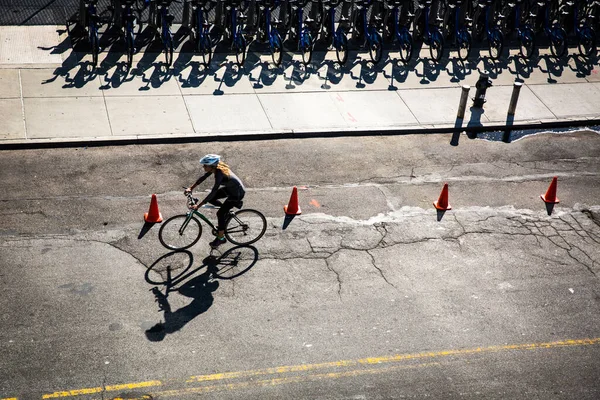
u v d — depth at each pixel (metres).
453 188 12.46
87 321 8.83
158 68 15.36
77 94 14.04
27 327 8.63
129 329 8.77
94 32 14.70
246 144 13.28
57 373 8.02
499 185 12.69
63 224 10.62
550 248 11.05
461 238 11.10
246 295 9.54
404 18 17.77
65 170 11.92
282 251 10.48
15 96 13.66
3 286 9.27
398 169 12.95
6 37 15.68
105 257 10.02
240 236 10.61
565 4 19.17
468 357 8.74
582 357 8.88
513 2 18.05
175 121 13.59
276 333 8.90
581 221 11.81
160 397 7.84
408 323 9.24
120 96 14.17
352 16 17.45
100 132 12.95
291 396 7.98
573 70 17.31
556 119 15.05
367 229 11.15
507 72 16.94
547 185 12.81
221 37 16.98
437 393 8.16
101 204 11.16
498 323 9.37
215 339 8.73
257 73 15.70
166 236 10.45
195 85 14.91
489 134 14.47
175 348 8.54
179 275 9.81
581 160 13.75
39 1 17.36
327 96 15.08
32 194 11.23
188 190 10.03
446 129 14.34
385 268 10.28
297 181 12.30
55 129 12.87
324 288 9.78
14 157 12.10
